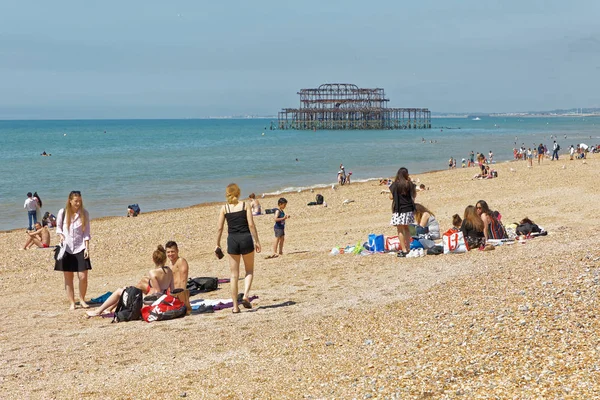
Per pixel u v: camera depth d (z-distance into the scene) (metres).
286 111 182.88
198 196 38.00
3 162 64.38
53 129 198.00
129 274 15.50
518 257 11.66
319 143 100.75
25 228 27.77
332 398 5.68
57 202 36.09
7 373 7.27
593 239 12.97
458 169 50.66
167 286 10.60
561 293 7.79
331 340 7.59
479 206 13.75
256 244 9.72
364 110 173.50
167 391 6.35
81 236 11.20
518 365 5.71
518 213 21.27
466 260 12.15
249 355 7.37
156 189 41.53
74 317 10.47
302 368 6.68
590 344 5.89
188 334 8.60
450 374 5.78
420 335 7.20
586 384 5.04
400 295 9.69
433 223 14.86
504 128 178.50
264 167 57.09
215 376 6.71
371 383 5.89
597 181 31.78
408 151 79.12
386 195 32.75
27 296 13.00
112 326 9.54
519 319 7.03
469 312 7.77
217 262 16.02
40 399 6.33
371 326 7.97
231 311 9.91
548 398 4.92
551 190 28.55
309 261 14.22
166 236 22.22
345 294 10.34
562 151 76.19
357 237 18.75
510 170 43.84
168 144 101.50
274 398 5.90
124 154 75.88
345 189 37.72
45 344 8.61
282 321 8.85
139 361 7.48
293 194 36.03
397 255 13.42
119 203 35.38
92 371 7.20
